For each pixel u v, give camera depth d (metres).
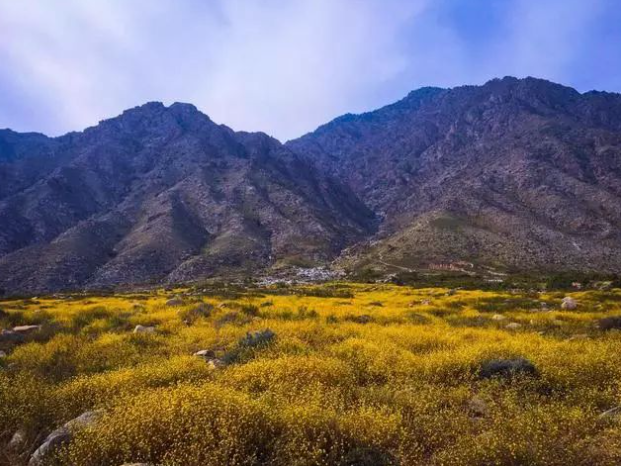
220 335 17.17
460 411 8.08
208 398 7.38
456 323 20.94
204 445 6.24
